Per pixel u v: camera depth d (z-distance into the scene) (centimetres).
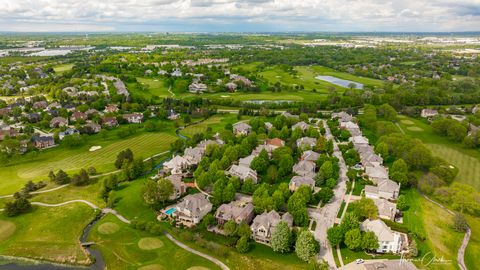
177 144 18562
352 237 10506
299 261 10244
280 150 17012
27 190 14175
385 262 9706
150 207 13112
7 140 17662
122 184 15100
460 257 10494
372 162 16238
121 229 11900
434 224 12100
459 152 18812
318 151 18338
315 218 12325
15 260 10569
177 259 10419
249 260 10312
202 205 12519
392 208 12362
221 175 14300
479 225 12131
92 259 10512
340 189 14588
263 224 11162
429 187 14062
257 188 13400
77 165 16950
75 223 12256
